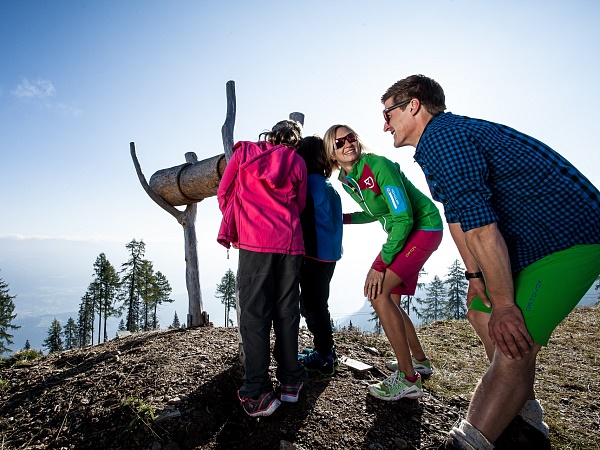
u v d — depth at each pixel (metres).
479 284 2.12
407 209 2.32
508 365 1.56
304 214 2.80
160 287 41.81
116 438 2.07
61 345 47.88
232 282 47.28
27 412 2.34
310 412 2.35
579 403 2.92
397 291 2.76
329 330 2.90
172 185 4.34
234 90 3.74
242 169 2.39
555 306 1.52
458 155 1.54
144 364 2.91
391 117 1.91
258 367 2.25
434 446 2.14
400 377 2.55
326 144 2.56
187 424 2.18
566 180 1.54
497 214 1.67
